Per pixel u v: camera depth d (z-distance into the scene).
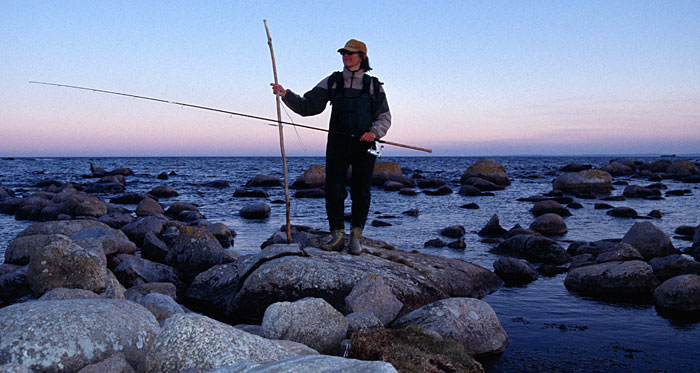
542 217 12.88
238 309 5.50
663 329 5.09
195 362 2.93
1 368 2.62
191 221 14.02
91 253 4.91
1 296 5.58
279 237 9.50
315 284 5.31
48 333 3.10
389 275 5.68
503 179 33.81
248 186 32.75
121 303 3.69
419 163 109.00
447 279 6.29
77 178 41.28
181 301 6.07
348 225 14.27
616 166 46.09
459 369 3.59
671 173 44.16
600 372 3.97
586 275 6.87
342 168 5.84
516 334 4.94
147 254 8.08
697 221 14.64
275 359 3.08
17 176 43.34
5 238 11.38
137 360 3.29
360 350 3.72
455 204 20.58
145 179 40.62
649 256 8.67
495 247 10.23
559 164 96.31
